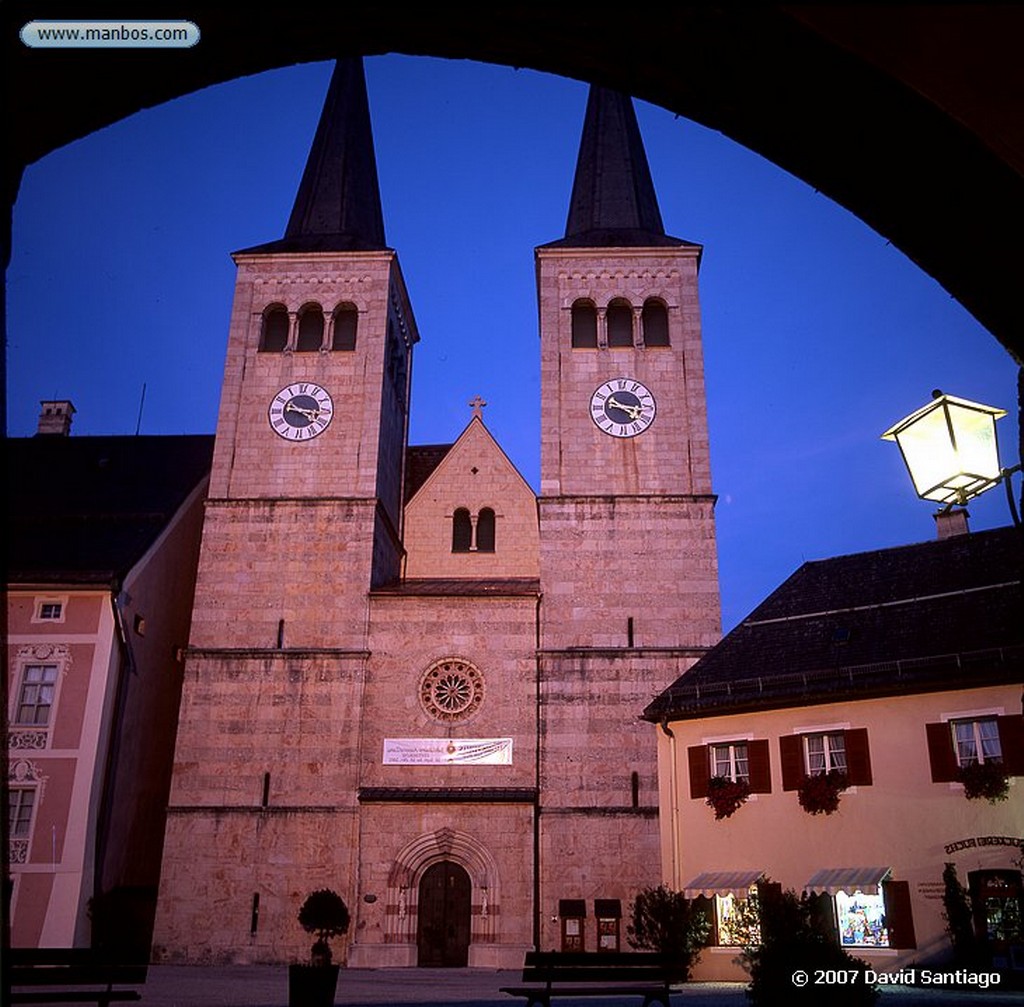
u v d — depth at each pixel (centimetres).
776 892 2959
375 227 5528
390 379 4962
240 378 4681
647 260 4888
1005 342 547
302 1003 1597
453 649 4197
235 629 4225
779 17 458
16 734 3809
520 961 3741
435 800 3931
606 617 4244
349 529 4375
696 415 4588
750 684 3278
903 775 2894
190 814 3944
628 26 498
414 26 515
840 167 534
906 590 3347
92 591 3991
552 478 4478
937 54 450
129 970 1723
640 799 3956
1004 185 488
